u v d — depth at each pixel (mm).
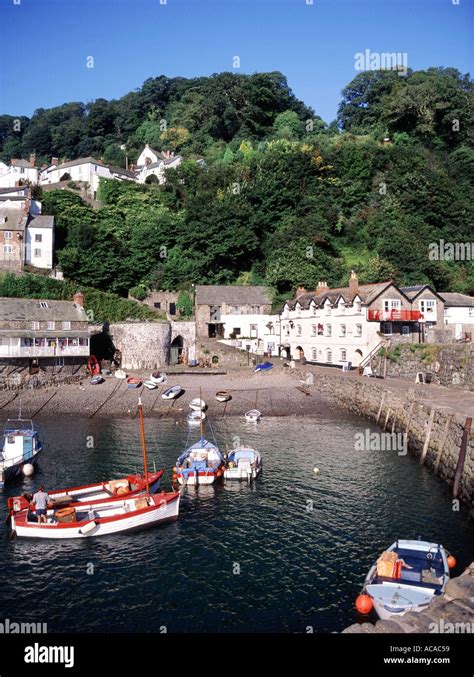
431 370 50531
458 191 90375
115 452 38344
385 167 94312
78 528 24547
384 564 18500
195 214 83375
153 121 132875
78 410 51281
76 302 66375
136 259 80875
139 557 22953
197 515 27219
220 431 44438
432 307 61812
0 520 27109
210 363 69125
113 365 66250
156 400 52844
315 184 88812
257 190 85875
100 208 89375
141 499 26547
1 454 35500
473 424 29562
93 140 132000
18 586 20797
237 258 83562
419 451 36219
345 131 114375
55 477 33062
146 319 74312
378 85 115812
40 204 82438
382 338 58219
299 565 21844
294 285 77625
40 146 137375
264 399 52719
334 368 62562
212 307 74500
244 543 23953
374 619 17750
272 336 76000
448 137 103125
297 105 124938
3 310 60375
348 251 84500
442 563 19141
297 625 17953
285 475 32906
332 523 25703
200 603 19406
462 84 116438
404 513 26672
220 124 117250
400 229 82312
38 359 58812
